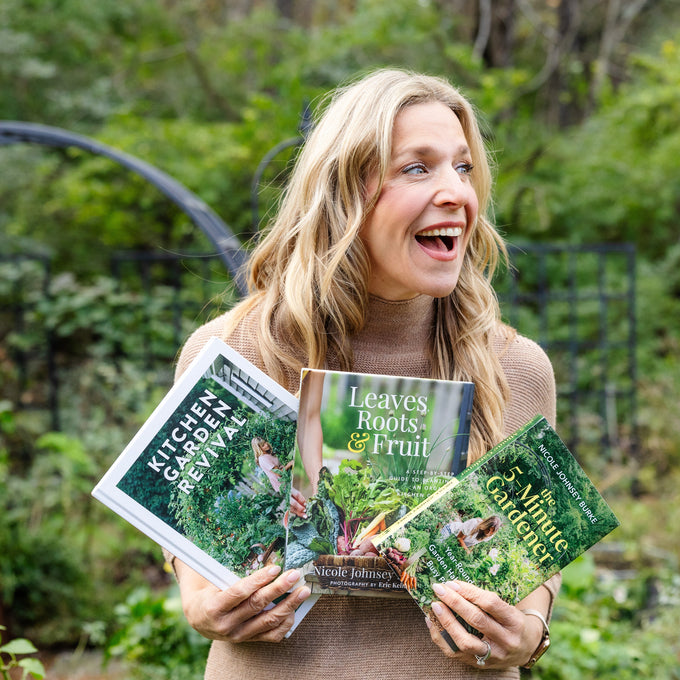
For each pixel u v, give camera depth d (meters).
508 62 9.77
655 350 7.71
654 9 10.98
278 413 1.27
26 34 8.65
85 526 4.48
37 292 6.29
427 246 1.31
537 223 8.63
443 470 1.25
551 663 2.87
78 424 5.37
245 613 1.24
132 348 5.91
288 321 1.40
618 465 6.08
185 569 1.44
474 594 1.20
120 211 8.16
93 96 9.08
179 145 8.18
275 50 9.72
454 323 1.45
